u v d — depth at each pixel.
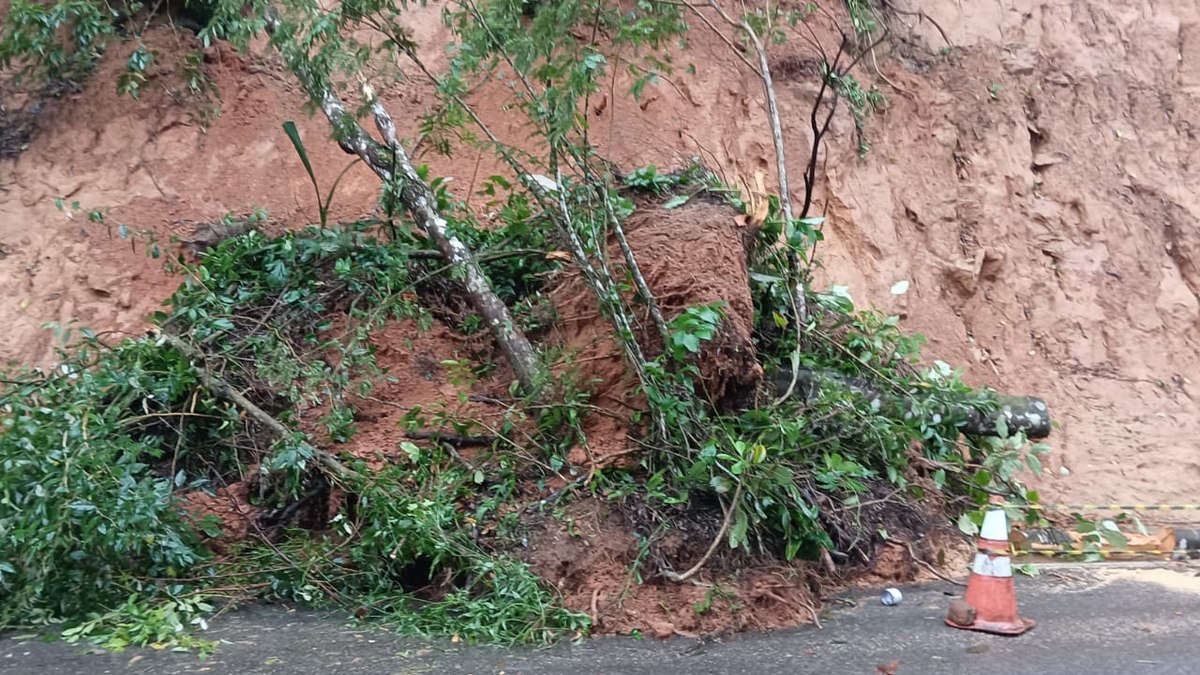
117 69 7.23
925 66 9.38
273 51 7.66
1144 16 10.47
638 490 4.96
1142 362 8.57
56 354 5.59
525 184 5.54
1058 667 3.87
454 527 4.74
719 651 4.07
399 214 6.28
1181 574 5.41
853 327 6.44
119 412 4.86
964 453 6.27
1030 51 9.76
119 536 4.14
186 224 6.83
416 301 6.13
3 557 4.12
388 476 4.86
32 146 6.89
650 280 5.39
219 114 7.33
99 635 4.06
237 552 4.82
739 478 4.69
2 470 4.16
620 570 4.54
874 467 5.72
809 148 8.46
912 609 4.70
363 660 3.88
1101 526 5.99
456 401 5.63
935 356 8.05
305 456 4.82
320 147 7.46
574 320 5.62
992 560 4.42
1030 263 8.80
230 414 5.15
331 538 4.93
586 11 5.21
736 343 5.24
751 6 8.91
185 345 5.36
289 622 4.33
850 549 5.15
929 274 8.45
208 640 4.06
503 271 6.32
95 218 6.20
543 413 5.28
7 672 3.67
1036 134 9.52
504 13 5.35
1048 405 8.05
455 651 4.02
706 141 8.19
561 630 4.23
